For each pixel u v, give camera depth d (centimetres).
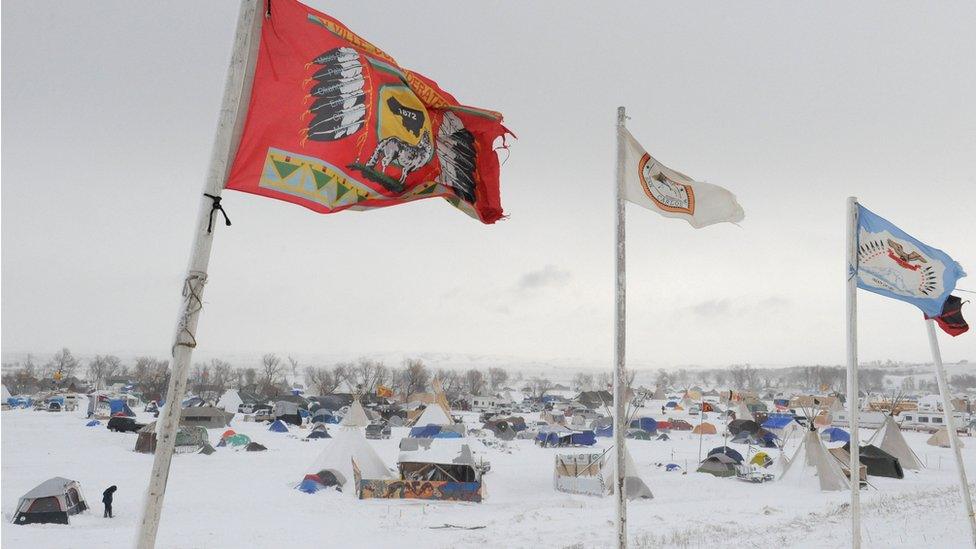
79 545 1953
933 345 1488
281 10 700
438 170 817
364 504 2966
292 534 2208
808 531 1983
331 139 706
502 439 6938
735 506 2912
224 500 2902
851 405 1197
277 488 3291
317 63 711
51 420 7256
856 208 1280
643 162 977
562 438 6244
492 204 875
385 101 758
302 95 693
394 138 759
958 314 1488
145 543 530
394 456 4991
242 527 2305
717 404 13100
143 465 4038
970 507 1406
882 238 1314
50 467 3800
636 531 2189
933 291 1363
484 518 2591
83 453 4506
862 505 2805
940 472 4562
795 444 6569
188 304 575
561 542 2014
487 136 867
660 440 7125
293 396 9988
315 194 689
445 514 2711
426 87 821
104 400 7919
